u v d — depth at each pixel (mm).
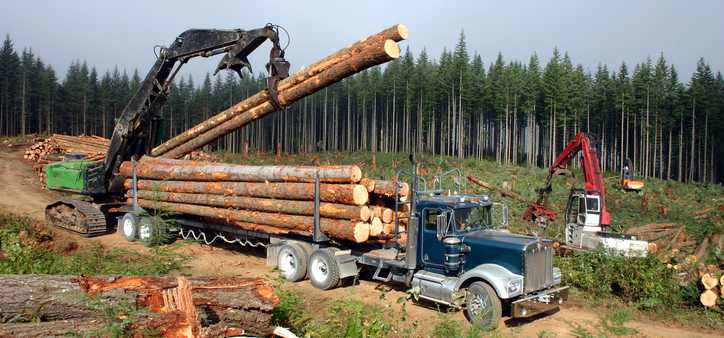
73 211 16906
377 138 86188
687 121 61688
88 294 5648
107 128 90250
